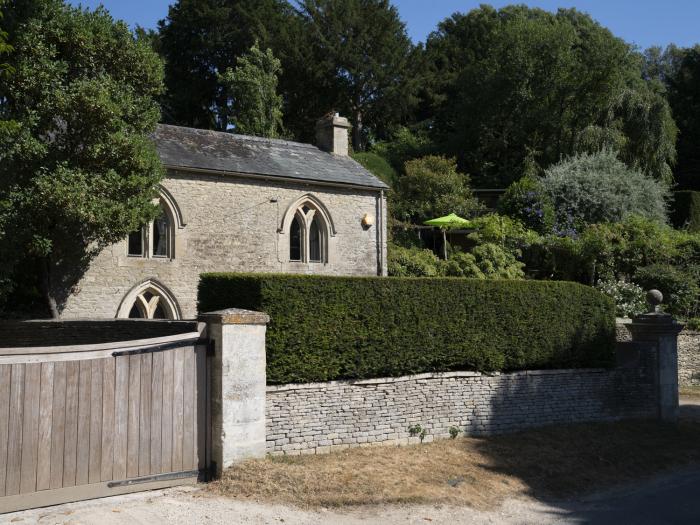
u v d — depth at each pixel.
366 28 44.91
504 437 13.23
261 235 21.92
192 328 13.05
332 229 23.53
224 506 8.38
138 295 19.72
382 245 24.64
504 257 26.22
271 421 10.50
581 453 12.63
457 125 47.97
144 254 20.05
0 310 17.86
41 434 7.96
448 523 8.70
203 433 9.34
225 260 21.19
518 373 14.04
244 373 9.59
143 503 8.29
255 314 9.73
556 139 43.09
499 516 9.22
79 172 16.08
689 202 35.03
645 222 27.38
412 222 35.91
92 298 18.88
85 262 18.44
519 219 30.23
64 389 8.16
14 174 15.64
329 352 11.30
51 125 16.55
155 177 17.42
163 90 18.59
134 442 8.70
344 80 45.31
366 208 24.53
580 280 27.16
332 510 8.66
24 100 16.34
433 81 48.84
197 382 9.34
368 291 11.88
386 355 12.02
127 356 8.70
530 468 11.42
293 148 25.31
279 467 9.60
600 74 40.88
